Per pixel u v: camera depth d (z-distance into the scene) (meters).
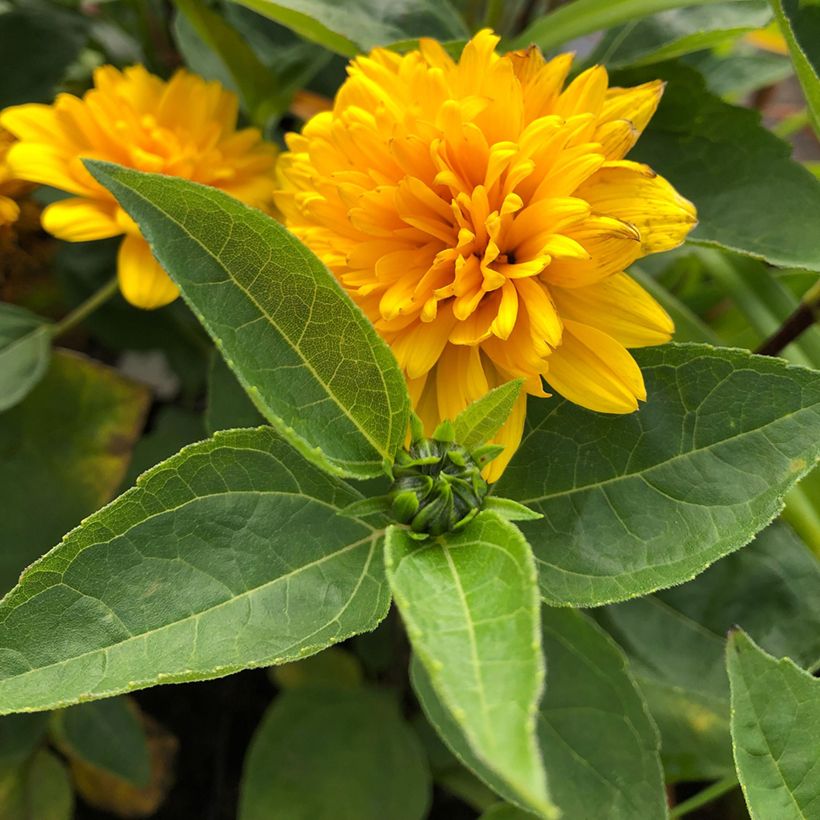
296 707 0.28
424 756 0.29
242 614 0.17
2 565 0.27
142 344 0.32
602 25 0.23
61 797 0.29
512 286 0.18
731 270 0.25
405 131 0.18
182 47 0.28
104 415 0.27
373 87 0.19
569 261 0.18
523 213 0.18
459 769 0.30
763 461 0.17
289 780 0.28
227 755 0.32
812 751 0.17
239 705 0.33
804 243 0.22
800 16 0.23
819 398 0.17
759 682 0.18
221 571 0.17
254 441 0.17
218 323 0.16
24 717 0.28
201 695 0.33
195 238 0.16
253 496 0.17
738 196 0.22
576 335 0.18
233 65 0.27
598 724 0.22
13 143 0.24
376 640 0.31
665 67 0.23
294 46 0.30
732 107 0.22
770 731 0.18
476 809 0.31
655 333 0.18
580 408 0.19
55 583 0.16
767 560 0.24
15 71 0.27
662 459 0.18
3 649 0.16
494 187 0.18
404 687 0.31
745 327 0.28
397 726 0.29
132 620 0.16
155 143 0.24
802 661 0.23
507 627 0.14
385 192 0.18
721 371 0.18
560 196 0.18
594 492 0.18
